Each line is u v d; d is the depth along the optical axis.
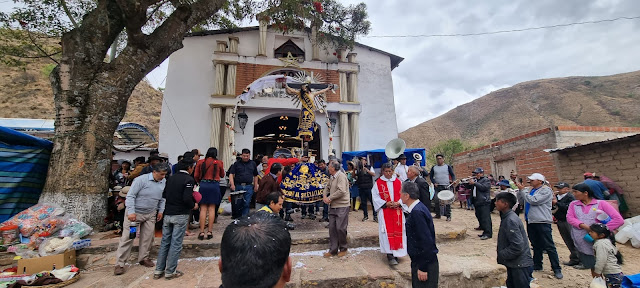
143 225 4.80
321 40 12.86
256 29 12.80
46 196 5.83
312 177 6.52
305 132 8.24
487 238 6.55
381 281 4.34
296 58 12.57
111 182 7.21
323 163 6.74
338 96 12.66
